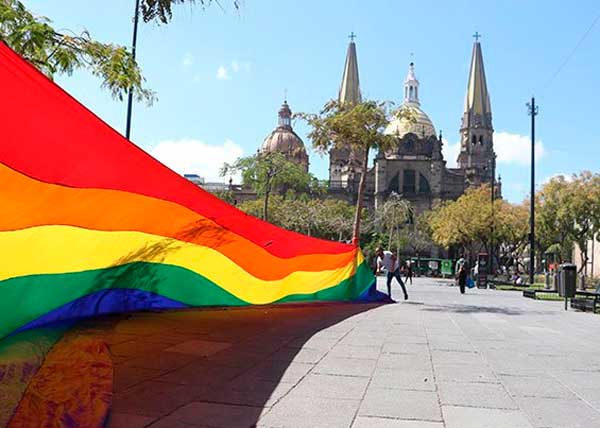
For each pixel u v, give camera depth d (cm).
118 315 1060
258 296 1410
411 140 11406
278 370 748
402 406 603
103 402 514
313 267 1605
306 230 8294
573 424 556
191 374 705
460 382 719
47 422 471
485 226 5581
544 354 945
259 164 6888
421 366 809
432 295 2691
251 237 1242
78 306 907
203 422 530
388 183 11338
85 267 867
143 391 623
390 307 1738
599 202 4381
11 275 736
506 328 1302
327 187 10588
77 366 527
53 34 909
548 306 2125
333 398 627
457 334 1152
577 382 738
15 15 848
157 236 1004
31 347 565
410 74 13762
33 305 784
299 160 11706
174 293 1193
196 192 951
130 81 1046
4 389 479
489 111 13125
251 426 525
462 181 11762
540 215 4647
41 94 607
